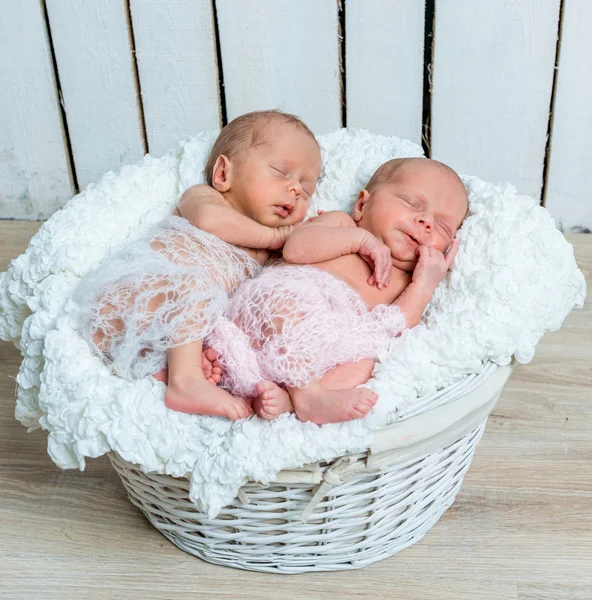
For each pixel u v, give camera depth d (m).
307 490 1.03
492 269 1.14
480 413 1.11
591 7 1.78
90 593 1.13
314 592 1.13
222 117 1.98
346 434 0.99
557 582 1.14
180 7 1.83
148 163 1.42
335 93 1.92
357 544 1.12
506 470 1.34
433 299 1.20
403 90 1.91
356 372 1.08
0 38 1.90
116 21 1.86
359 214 1.30
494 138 1.95
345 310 1.12
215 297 1.11
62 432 1.05
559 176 2.00
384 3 1.80
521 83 1.88
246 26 1.85
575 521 1.24
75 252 1.21
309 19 1.83
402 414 1.02
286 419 1.01
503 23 1.81
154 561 1.18
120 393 1.02
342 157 1.43
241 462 0.98
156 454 1.01
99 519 1.26
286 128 1.30
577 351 1.62
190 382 1.04
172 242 1.19
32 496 1.30
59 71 1.94
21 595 1.13
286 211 1.29
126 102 1.97
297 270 1.16
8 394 1.52
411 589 1.13
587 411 1.46
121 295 1.12
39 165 2.08
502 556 1.18
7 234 2.08
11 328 1.26
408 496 1.11
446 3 1.79
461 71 1.87
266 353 1.08
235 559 1.14
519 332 1.10
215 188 1.32
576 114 1.91
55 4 1.85
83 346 1.11
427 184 1.25
